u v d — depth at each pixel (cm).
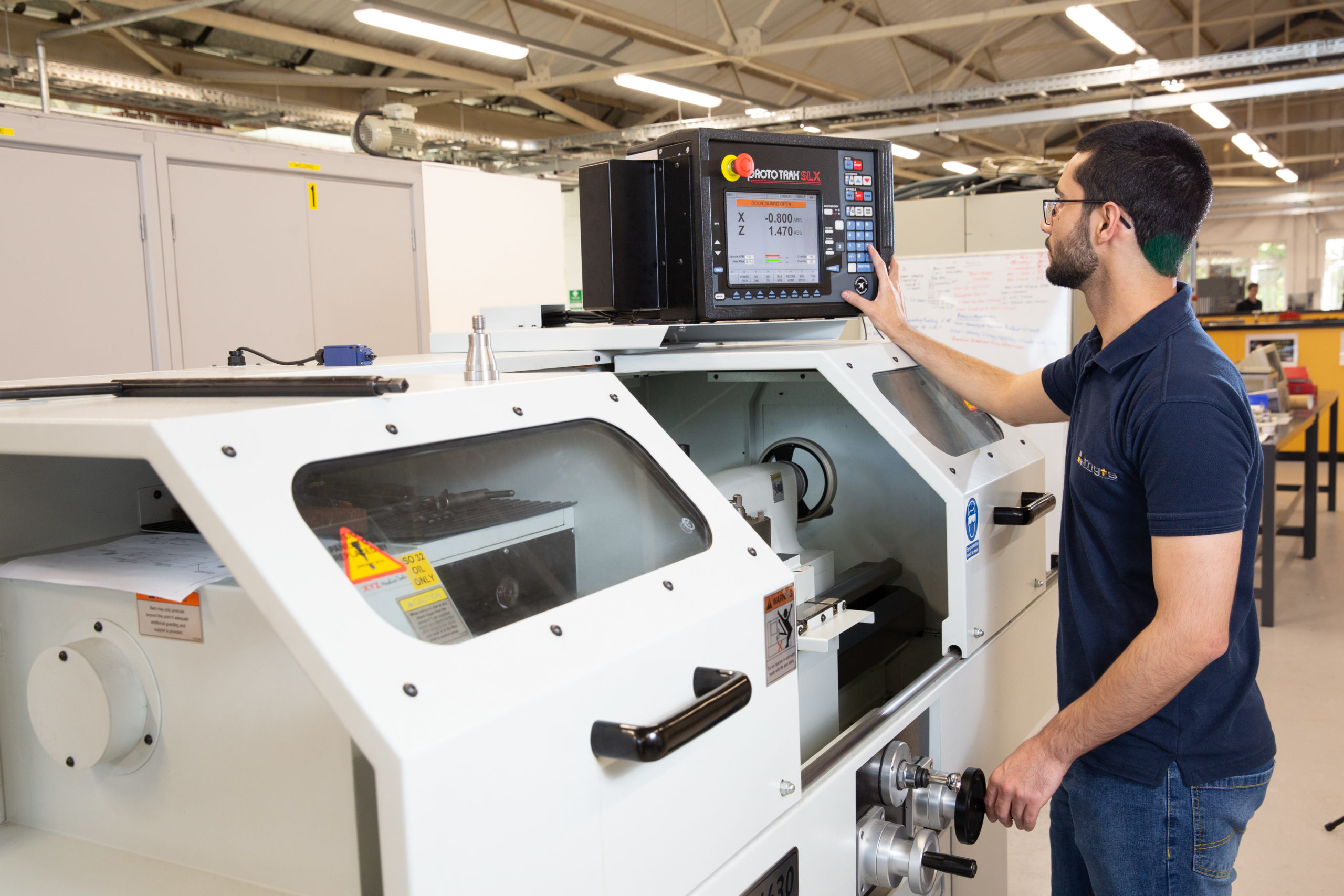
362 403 68
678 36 601
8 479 85
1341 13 1044
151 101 594
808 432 177
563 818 61
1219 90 652
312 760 67
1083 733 113
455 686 57
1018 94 654
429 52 674
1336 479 690
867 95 914
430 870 52
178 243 311
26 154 272
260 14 584
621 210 131
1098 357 123
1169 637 106
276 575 54
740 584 84
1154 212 118
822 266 142
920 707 117
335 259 364
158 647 74
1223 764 119
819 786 96
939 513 167
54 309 282
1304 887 236
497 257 429
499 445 80
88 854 79
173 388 82
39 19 557
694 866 75
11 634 84
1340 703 349
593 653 66
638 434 93
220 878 74
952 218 561
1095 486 122
